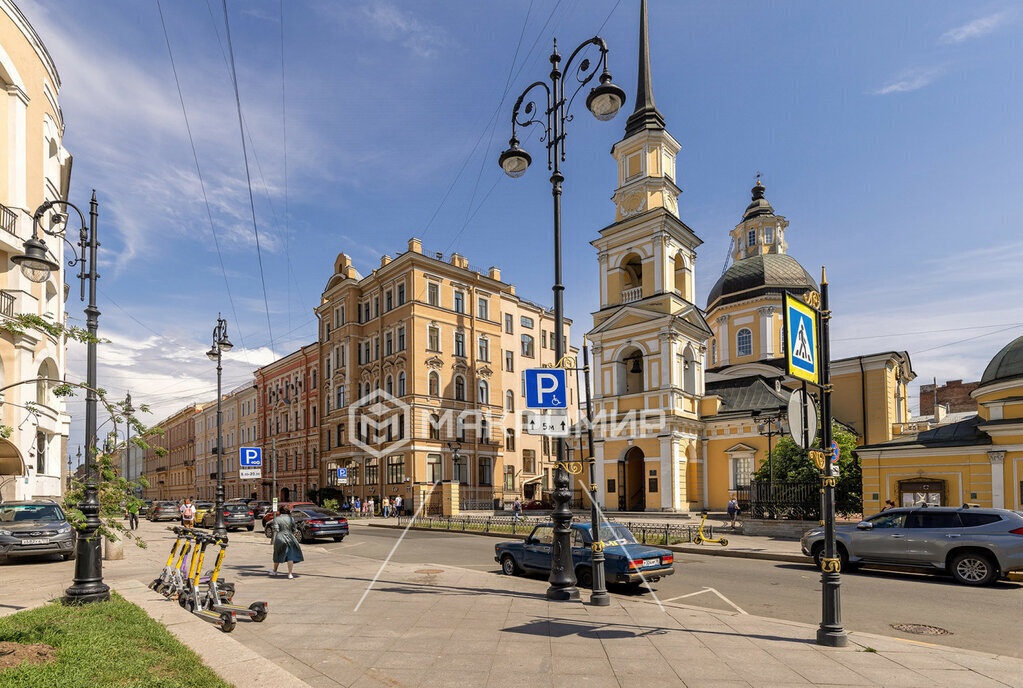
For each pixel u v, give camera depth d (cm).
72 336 671
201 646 642
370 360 4272
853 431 3825
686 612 909
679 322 3525
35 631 663
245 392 6388
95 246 1101
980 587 1226
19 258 981
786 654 682
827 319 836
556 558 1031
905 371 4559
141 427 821
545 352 5012
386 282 4228
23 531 1540
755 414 3488
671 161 3919
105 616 764
